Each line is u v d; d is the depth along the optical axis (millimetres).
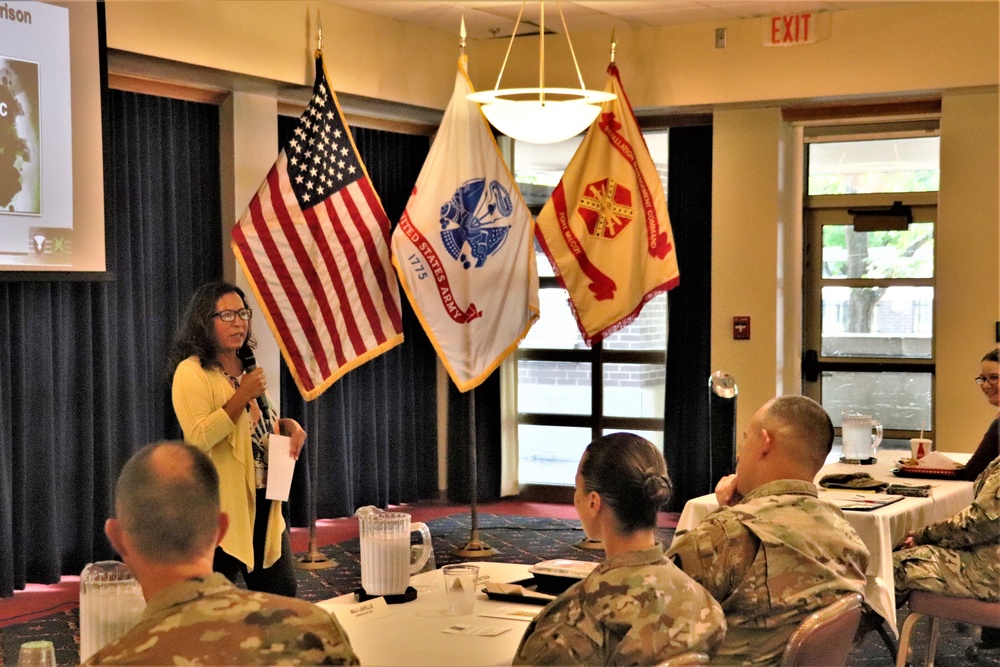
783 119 6266
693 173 6547
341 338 5230
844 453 4465
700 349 6543
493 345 5621
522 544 5883
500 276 5605
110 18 4676
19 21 4316
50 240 4465
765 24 6086
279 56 5414
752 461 2424
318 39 5250
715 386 5105
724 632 1896
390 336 5402
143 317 5234
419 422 7059
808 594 2188
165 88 5289
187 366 3143
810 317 6582
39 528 4805
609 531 1896
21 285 4680
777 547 2219
